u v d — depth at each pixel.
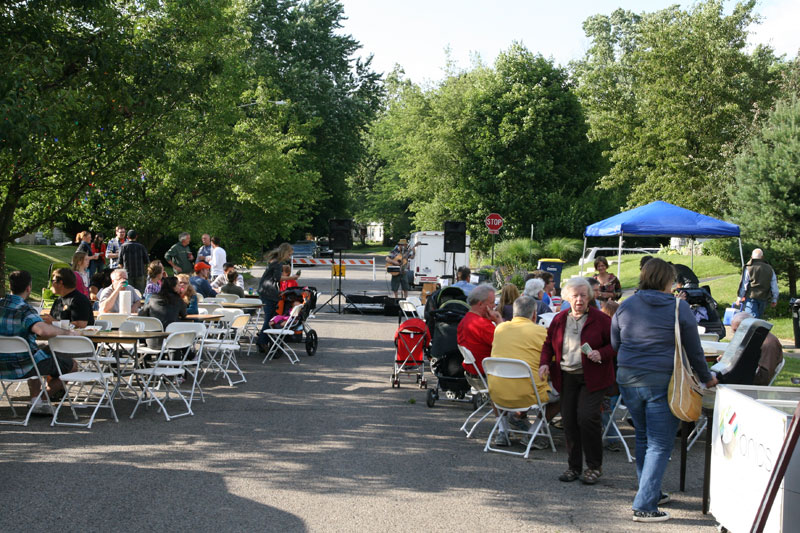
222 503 5.58
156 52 15.00
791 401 5.09
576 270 34.91
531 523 5.33
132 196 21.97
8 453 6.83
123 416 8.55
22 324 8.11
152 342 10.05
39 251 30.28
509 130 41.78
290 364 12.56
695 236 17.61
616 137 35.56
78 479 6.09
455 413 9.12
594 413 6.27
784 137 19.83
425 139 44.88
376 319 20.39
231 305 13.89
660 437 5.45
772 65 33.62
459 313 9.29
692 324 5.44
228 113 24.45
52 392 8.99
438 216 44.91
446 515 5.45
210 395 9.86
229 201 27.58
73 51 13.49
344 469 6.57
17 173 14.65
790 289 20.09
